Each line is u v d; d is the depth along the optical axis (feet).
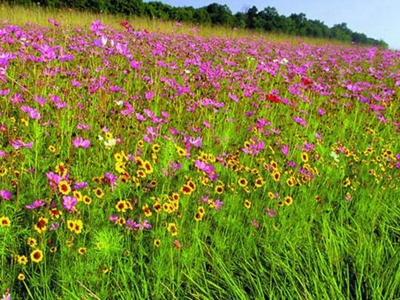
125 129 12.06
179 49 25.30
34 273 7.52
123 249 8.11
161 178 10.52
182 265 8.36
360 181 13.51
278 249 9.65
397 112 19.85
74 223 7.73
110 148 10.77
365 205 11.76
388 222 11.43
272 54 32.81
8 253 7.94
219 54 27.25
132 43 23.45
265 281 8.64
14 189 9.11
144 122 12.79
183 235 8.93
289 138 14.82
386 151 14.11
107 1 70.64
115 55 19.38
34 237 8.07
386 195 12.74
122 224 8.63
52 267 7.64
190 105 14.88
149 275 8.20
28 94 12.42
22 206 8.84
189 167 11.18
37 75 13.43
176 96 15.10
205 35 44.88
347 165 14.15
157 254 8.46
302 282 8.32
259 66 20.56
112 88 13.76
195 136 13.44
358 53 47.60
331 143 15.89
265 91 19.58
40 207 8.40
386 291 8.27
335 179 12.93
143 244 8.91
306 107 17.98
